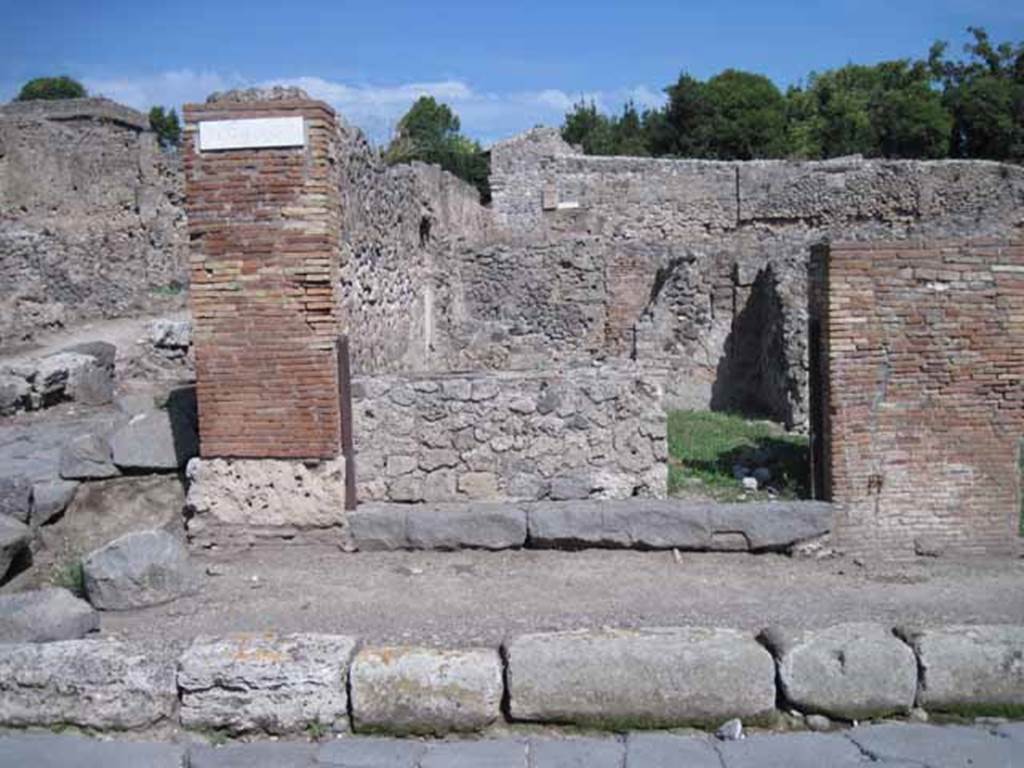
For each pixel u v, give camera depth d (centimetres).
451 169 4588
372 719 496
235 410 777
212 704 500
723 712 494
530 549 783
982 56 5575
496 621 616
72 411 1208
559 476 865
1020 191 2909
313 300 765
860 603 654
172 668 510
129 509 830
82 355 1286
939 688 498
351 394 844
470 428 866
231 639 524
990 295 764
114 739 499
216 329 771
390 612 641
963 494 775
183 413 867
